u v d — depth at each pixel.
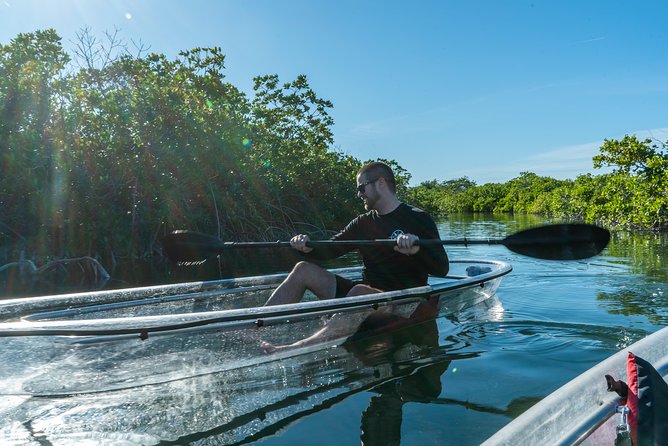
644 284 4.89
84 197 9.46
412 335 2.99
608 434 1.19
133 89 11.44
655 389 1.15
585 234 2.81
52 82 9.87
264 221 12.53
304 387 2.18
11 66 10.29
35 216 9.01
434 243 2.93
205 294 3.29
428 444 1.64
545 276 5.50
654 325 3.19
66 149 9.48
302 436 1.73
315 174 16.22
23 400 2.01
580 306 3.83
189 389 2.16
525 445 1.06
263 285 3.65
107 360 2.10
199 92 12.73
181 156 10.90
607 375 1.28
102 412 1.94
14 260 8.94
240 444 1.68
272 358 2.42
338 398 2.06
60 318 2.72
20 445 1.68
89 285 6.56
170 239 3.46
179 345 2.22
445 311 3.28
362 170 3.19
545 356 2.56
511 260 7.47
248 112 14.64
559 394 1.27
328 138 18.41
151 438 1.73
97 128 10.31
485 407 1.93
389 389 2.14
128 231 9.71
